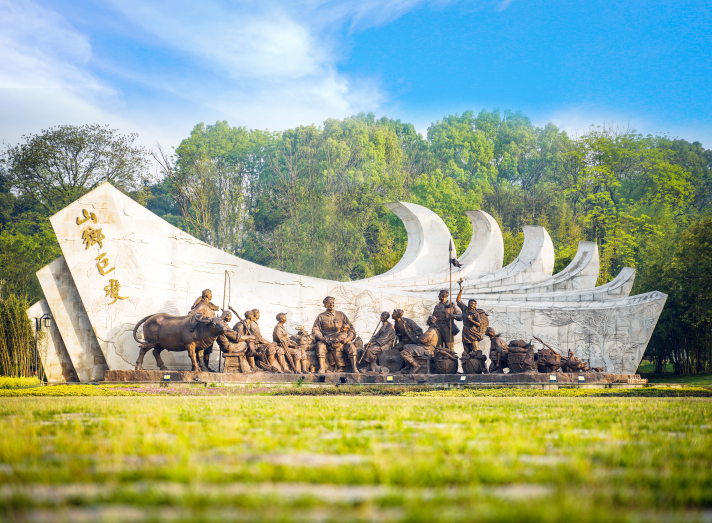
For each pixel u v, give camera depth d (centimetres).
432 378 2936
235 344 2984
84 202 3275
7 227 5947
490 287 4034
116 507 401
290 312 3609
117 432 830
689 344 4459
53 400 1747
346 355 3169
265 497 418
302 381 2922
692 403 1727
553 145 9175
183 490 445
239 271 3550
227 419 1065
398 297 3759
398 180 7706
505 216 8312
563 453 654
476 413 1253
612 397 2197
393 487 471
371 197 7388
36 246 5406
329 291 3688
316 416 1155
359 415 1174
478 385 2786
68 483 477
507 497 423
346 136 8006
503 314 3788
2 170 5909
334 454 643
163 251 3403
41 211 6244
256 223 7450
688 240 4519
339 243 7031
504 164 9244
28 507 397
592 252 4141
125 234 3334
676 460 598
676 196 6744
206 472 501
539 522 351
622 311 3738
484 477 489
